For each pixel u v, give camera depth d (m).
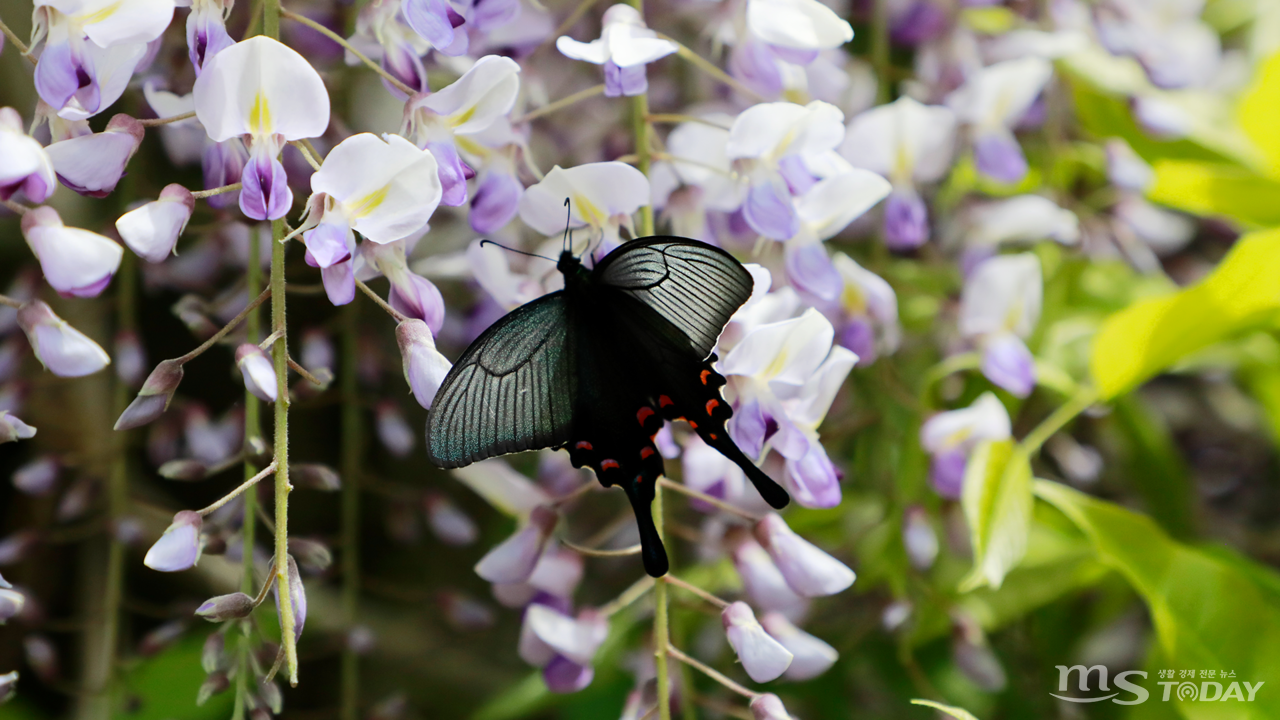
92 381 0.81
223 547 0.69
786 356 0.69
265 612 0.78
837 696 0.80
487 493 0.75
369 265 0.67
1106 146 0.84
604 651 0.79
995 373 0.77
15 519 0.85
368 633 0.79
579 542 0.86
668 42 0.69
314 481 0.70
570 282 0.68
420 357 0.65
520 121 0.71
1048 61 0.81
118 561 0.77
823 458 0.70
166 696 0.81
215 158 0.69
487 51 0.74
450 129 0.67
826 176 0.72
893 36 0.83
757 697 0.68
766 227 0.69
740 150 0.69
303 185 0.73
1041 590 0.79
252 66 0.63
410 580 0.91
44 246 0.62
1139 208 0.84
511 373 0.66
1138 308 0.73
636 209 0.69
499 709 0.81
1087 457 0.84
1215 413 0.91
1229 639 0.73
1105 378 0.74
